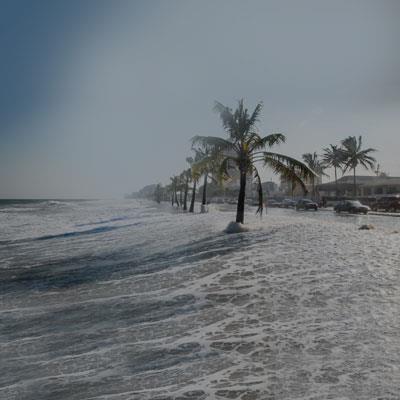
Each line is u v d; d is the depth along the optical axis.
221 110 19.05
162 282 8.98
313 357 4.45
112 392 4.04
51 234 26.08
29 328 6.49
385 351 4.46
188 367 4.48
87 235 23.80
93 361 4.89
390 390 3.62
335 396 3.56
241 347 4.92
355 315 5.73
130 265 11.98
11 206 109.88
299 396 3.62
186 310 6.70
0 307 8.11
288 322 5.67
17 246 20.06
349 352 4.50
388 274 7.97
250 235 15.32
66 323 6.61
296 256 10.27
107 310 7.18
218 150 19.02
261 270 9.02
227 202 89.25
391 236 13.39
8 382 4.46
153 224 27.73
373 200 49.06
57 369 4.73
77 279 10.59
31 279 11.12
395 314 5.68
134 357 4.90
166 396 3.85
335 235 13.91
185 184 53.09
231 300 7.01
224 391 3.85
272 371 4.20
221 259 10.77
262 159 19.00
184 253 12.85
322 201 58.34
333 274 8.19
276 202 65.56
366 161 56.94
